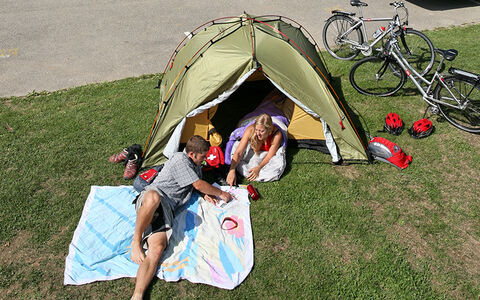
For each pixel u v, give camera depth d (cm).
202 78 455
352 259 368
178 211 402
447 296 339
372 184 454
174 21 913
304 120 488
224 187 442
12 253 368
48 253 369
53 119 561
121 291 337
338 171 473
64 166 472
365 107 595
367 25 891
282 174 466
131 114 575
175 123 456
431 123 526
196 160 389
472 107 525
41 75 682
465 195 440
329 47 784
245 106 597
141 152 484
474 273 359
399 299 335
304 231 393
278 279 348
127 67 714
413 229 400
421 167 479
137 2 1029
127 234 381
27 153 492
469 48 769
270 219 405
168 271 346
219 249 369
